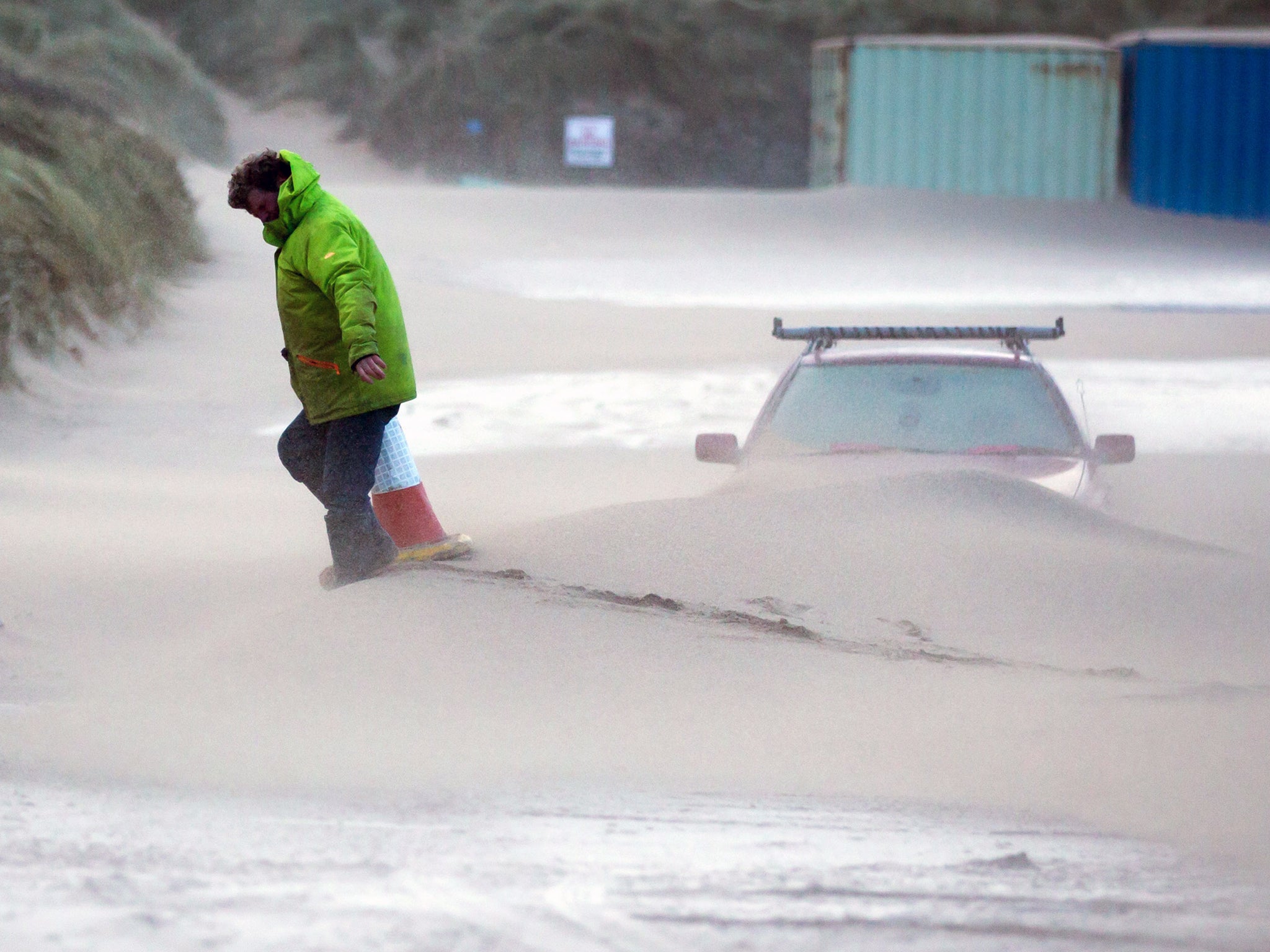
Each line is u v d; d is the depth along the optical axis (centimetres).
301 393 2070
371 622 1780
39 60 13162
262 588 2534
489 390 5581
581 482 3856
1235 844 1126
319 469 2142
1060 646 1805
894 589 1955
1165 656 1777
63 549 2825
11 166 6188
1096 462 2675
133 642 2184
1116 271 11638
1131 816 1227
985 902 929
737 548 2072
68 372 5347
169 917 798
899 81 14950
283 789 1304
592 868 1003
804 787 1329
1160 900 948
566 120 19912
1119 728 1464
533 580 1944
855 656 1738
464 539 2081
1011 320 7969
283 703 1577
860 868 1029
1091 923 880
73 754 1424
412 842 1090
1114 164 14500
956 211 14388
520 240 12562
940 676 1666
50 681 1958
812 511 2228
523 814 1220
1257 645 1791
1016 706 1554
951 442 2717
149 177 8312
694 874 989
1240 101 13900
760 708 1565
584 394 5528
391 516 2139
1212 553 2206
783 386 2927
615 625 1786
